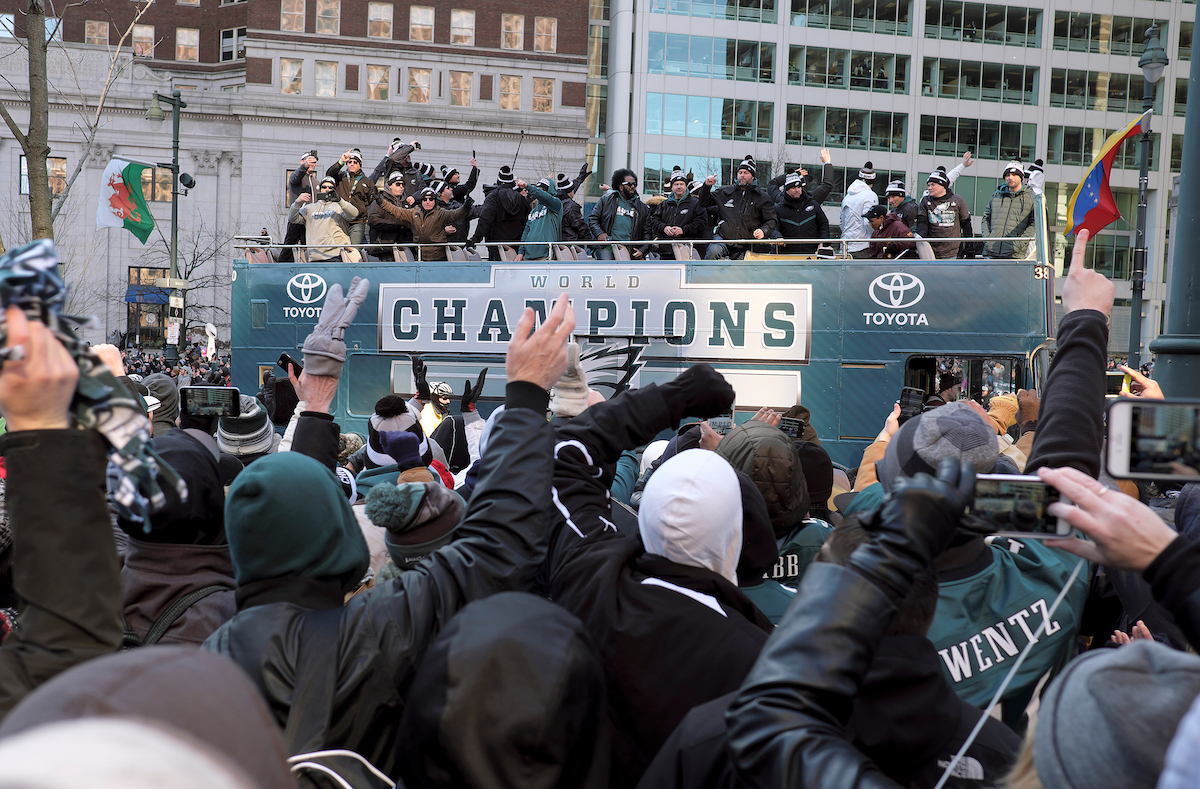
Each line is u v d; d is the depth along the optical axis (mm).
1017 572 2479
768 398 11242
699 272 11508
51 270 1374
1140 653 1127
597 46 54156
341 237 13508
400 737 1474
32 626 1418
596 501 2465
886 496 1428
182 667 855
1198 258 5465
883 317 10906
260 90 44156
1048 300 10422
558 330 2195
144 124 44250
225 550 2451
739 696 1354
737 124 52219
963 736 1665
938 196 12102
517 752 1360
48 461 1407
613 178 12828
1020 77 53812
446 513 2428
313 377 2945
